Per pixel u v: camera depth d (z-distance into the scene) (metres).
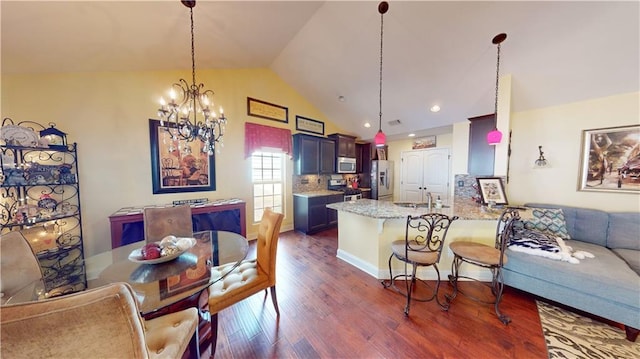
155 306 1.12
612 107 2.58
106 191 2.61
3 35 1.58
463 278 2.46
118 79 2.65
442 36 2.37
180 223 2.18
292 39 3.03
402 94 3.46
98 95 2.54
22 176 1.98
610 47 2.06
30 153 2.17
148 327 1.18
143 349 0.79
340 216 3.07
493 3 1.97
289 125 4.36
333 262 2.96
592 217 2.54
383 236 2.53
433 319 1.84
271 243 1.79
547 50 2.25
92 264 1.53
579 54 2.21
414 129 4.38
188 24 2.07
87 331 0.66
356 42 2.76
